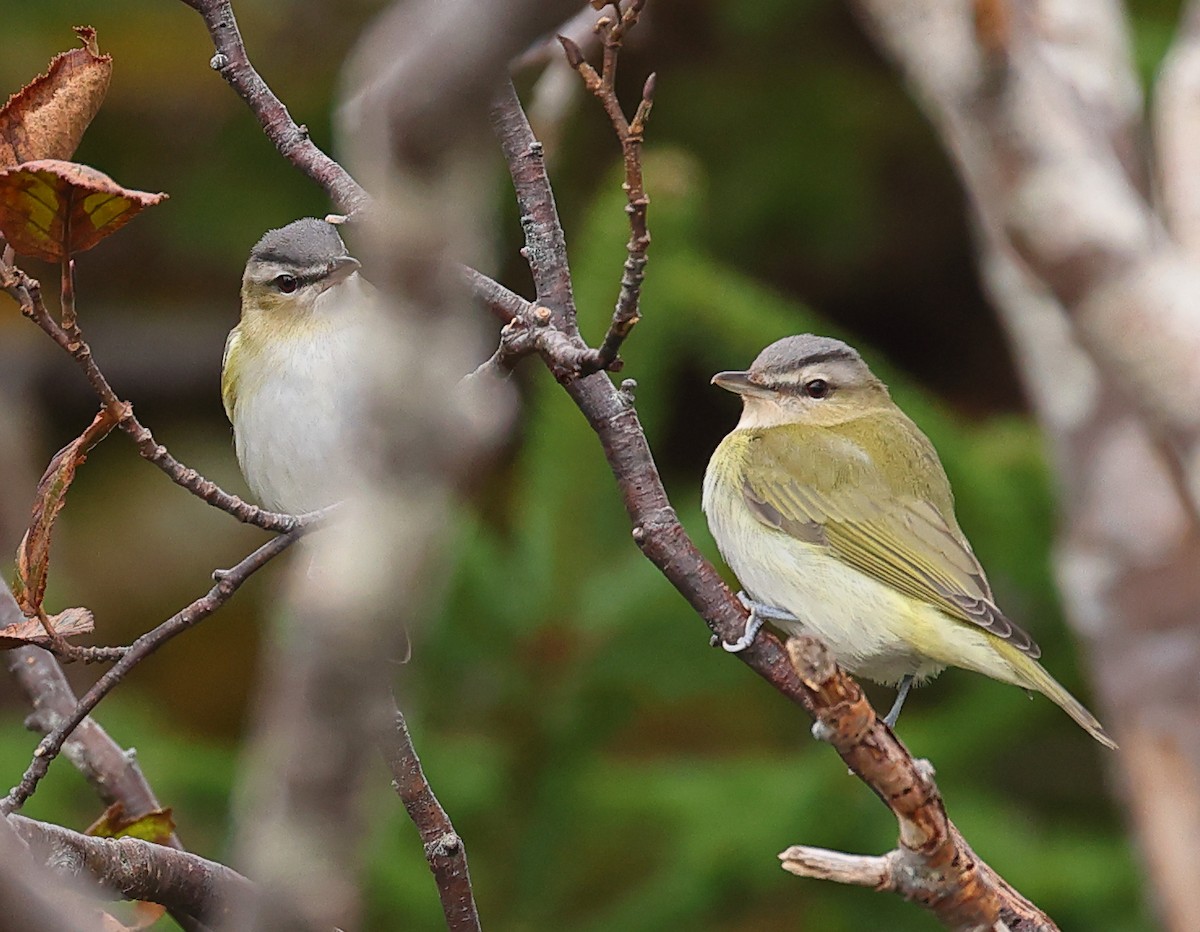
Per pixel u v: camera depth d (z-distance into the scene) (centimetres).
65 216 548
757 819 1140
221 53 730
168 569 1703
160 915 671
